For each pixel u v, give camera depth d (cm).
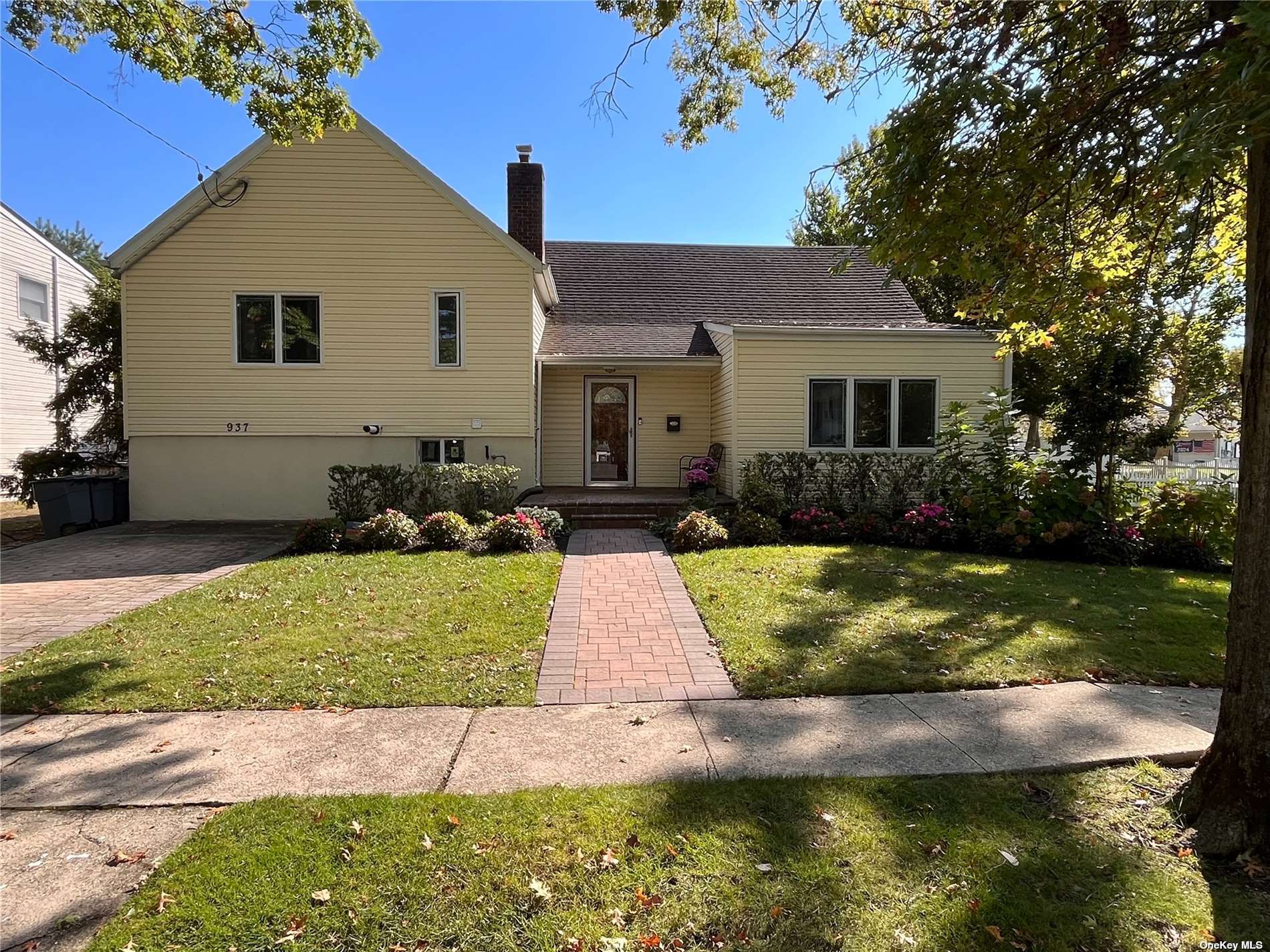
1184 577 766
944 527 918
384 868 248
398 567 781
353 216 1177
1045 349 928
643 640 532
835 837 267
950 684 435
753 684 436
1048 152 394
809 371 1170
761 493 1035
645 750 348
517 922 222
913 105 357
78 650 500
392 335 1191
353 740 360
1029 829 273
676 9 579
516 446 1210
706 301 1524
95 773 326
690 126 690
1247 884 243
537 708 404
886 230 385
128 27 667
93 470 1354
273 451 1188
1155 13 356
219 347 1174
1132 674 450
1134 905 230
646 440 1404
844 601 627
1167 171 261
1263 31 215
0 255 1738
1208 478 1547
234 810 289
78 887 244
